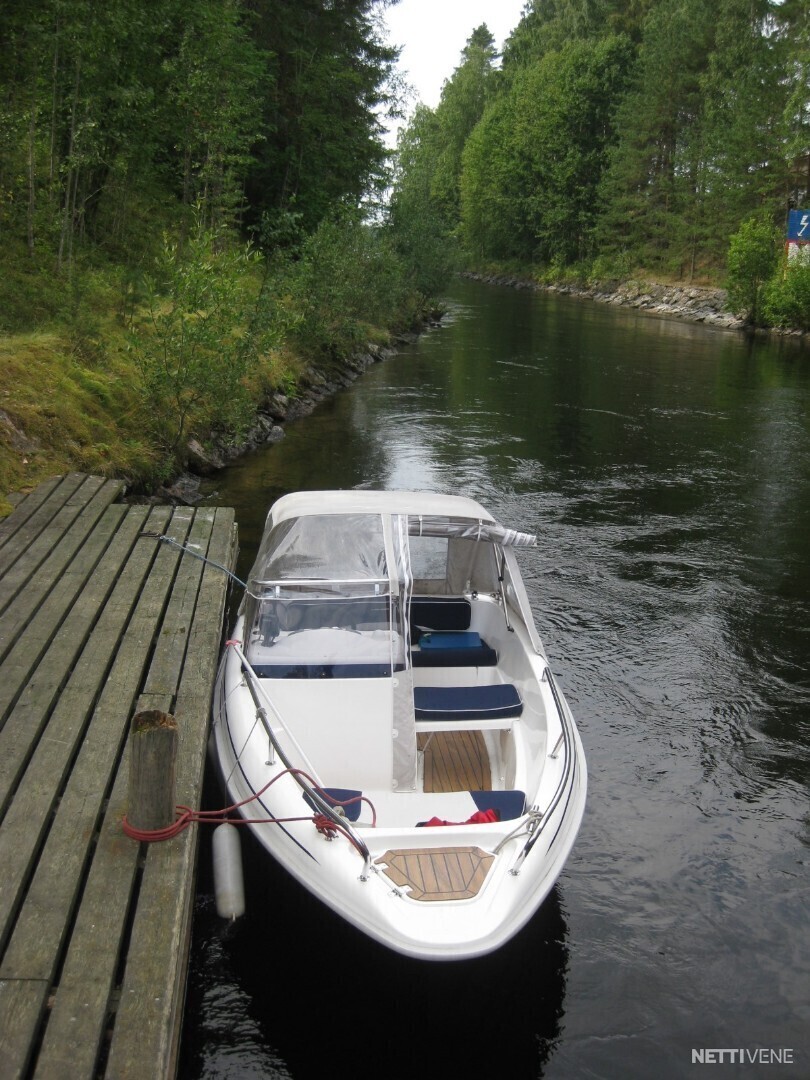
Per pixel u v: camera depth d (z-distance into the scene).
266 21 31.20
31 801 4.12
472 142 78.81
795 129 45.62
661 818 5.84
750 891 5.21
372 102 35.50
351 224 26.02
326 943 4.54
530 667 5.71
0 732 4.67
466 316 41.94
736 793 6.13
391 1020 4.24
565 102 65.25
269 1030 4.15
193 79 19.89
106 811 4.17
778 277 40.72
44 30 14.95
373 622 5.71
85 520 8.25
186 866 3.86
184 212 21.72
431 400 19.86
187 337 12.50
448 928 3.70
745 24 53.72
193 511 8.84
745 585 9.86
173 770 3.96
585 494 13.23
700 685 7.58
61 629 5.92
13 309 13.08
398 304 32.88
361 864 3.99
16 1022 3.01
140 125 18.84
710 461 15.54
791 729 6.96
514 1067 4.01
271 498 11.85
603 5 76.00
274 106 30.56
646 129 58.19
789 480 14.46
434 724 5.31
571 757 4.91
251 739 4.94
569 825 4.54
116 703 5.05
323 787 4.70
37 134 16.62
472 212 78.25
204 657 5.71
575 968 4.59
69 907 3.53
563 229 67.38
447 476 13.73
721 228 51.50
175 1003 3.33
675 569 10.27
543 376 24.16
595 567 10.23
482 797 4.78
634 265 59.91
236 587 8.69
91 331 13.07
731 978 4.57
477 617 6.70
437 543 6.60
